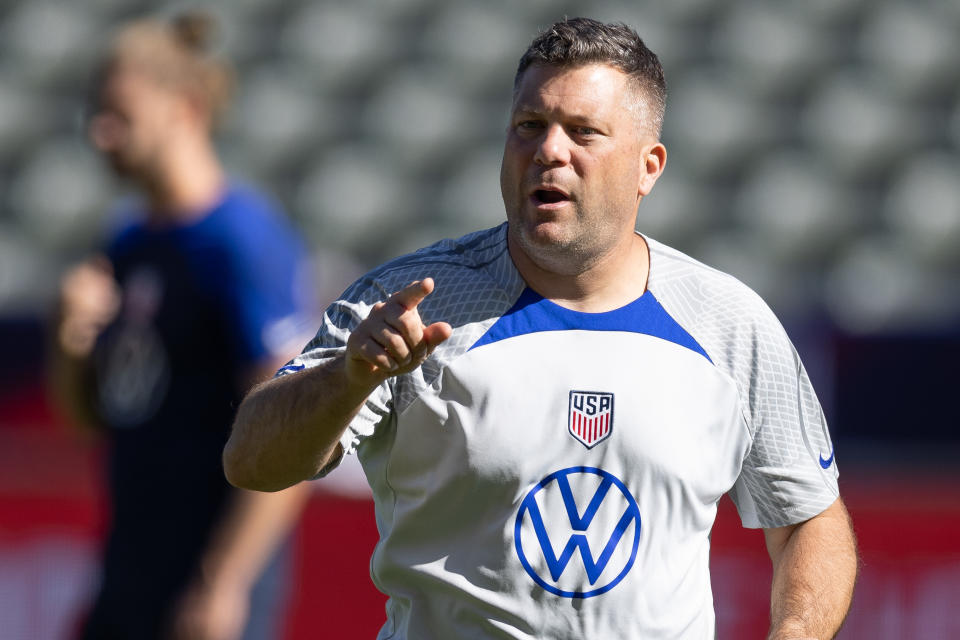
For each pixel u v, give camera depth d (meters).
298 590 17.09
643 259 10.08
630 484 9.41
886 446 19.81
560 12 35.12
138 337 14.27
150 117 14.10
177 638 13.55
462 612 9.53
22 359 20.02
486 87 33.97
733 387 9.78
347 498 17.28
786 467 10.11
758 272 29.67
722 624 16.95
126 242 14.64
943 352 19.91
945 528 17.16
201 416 14.04
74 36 35.62
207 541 13.84
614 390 9.46
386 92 34.06
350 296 9.91
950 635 17.03
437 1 35.81
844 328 20.17
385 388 9.48
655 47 33.84
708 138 32.16
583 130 9.40
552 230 9.38
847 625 17.03
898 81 33.69
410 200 31.70
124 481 14.20
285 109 33.53
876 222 31.02
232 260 14.00
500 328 9.61
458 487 9.45
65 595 17.45
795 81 33.56
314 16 35.66
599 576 9.34
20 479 17.61
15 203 32.59
